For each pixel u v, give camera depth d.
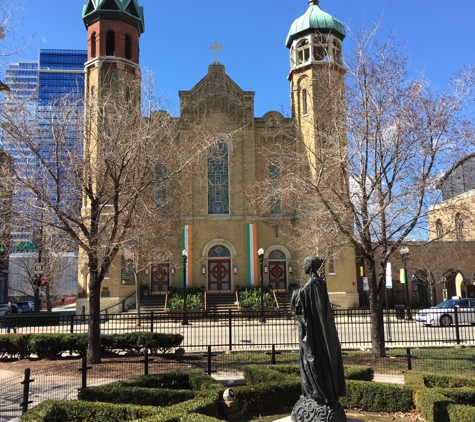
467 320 26.89
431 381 10.29
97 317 15.23
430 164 15.09
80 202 15.67
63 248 15.73
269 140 40.47
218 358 15.70
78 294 35.62
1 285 59.12
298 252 38.97
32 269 52.97
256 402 9.48
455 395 8.85
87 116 16.48
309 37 38.19
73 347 16.11
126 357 16.23
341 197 15.27
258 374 10.99
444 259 33.72
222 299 37.22
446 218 16.58
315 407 6.85
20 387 11.93
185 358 15.95
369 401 9.60
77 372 13.59
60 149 14.93
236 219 39.53
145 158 15.11
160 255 32.44
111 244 14.42
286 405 9.66
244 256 39.25
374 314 15.67
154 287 38.31
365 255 15.75
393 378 12.19
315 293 7.09
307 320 7.00
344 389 7.06
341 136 16.38
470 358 15.21
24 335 16.33
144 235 18.89
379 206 15.48
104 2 36.88
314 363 6.89
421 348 17.77
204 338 21.39
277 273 39.59
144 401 9.30
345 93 16.41
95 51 36.97
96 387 9.66
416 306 39.56
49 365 14.88
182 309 34.47
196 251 39.16
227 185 39.97
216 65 40.84
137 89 17.91
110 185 17.23
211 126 39.88
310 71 37.69
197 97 40.28
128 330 25.53
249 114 40.50
